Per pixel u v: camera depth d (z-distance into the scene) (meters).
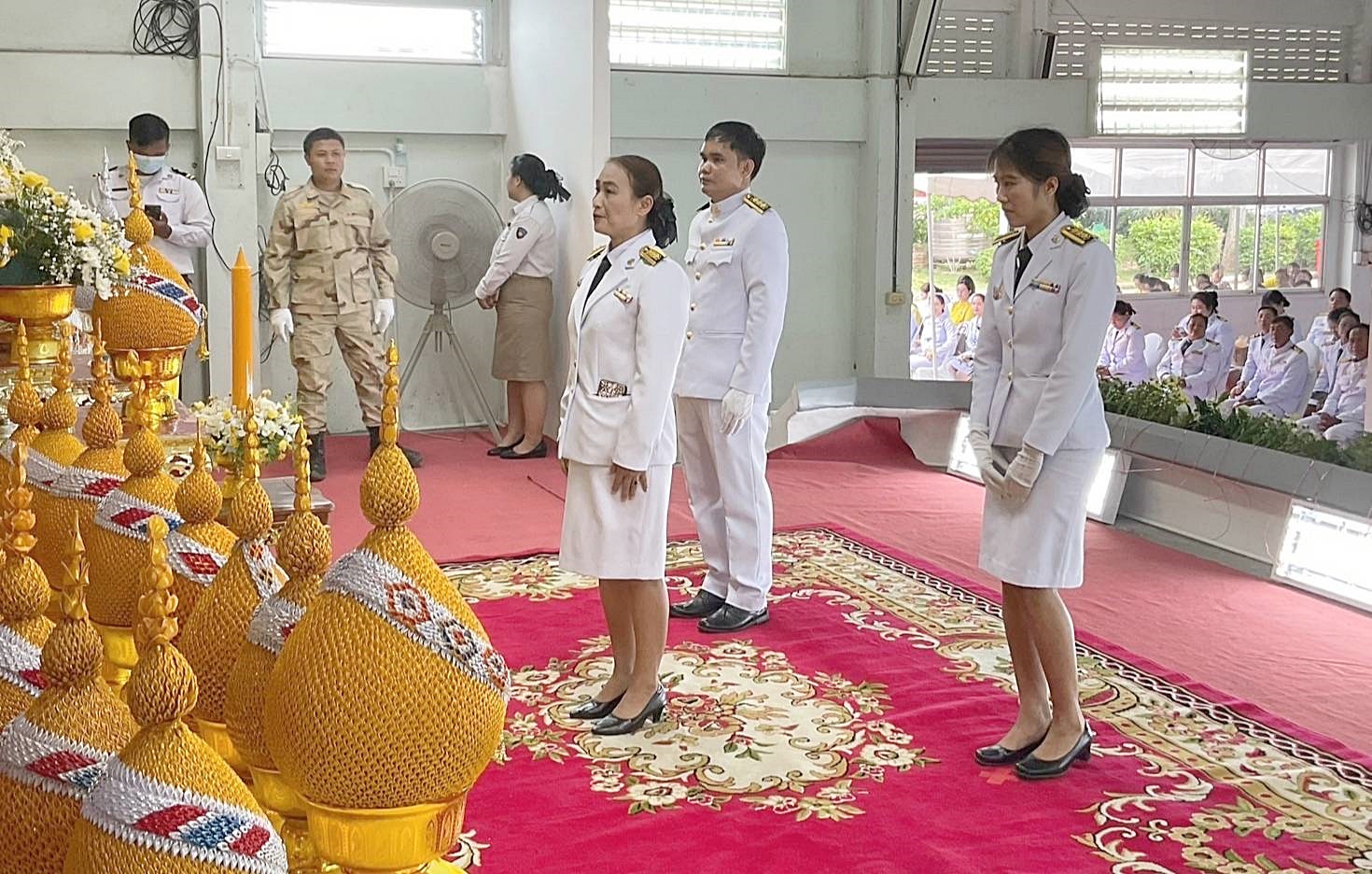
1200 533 6.02
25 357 1.88
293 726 1.23
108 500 1.64
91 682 1.17
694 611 4.69
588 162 7.23
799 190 9.41
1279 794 3.33
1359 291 11.95
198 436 1.59
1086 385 3.26
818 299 9.58
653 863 2.92
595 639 4.43
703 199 9.19
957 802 3.25
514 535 5.82
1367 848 3.04
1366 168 11.77
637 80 8.83
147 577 1.08
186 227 7.10
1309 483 5.40
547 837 3.03
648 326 3.48
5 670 1.24
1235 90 10.89
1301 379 9.21
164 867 1.04
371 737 1.22
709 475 4.69
